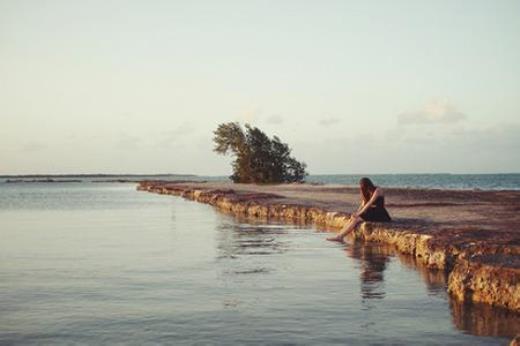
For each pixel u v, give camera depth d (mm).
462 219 21000
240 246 18141
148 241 19953
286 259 15055
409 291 10766
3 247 18203
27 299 10102
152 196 76500
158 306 9484
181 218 32625
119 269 13438
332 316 8812
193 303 9695
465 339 7641
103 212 39750
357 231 20125
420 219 21172
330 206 31656
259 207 34594
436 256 13430
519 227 17297
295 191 57969
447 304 9672
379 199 20031
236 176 96812
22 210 43000
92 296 10328
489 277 9828
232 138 94500
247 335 7770
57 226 27234
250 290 10812
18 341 7582
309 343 7418
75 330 8070
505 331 8023
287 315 8859
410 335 7812
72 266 13953
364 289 10914
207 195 56500
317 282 11656
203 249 17391
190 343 7414
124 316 8820
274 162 94250
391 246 17609
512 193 46812
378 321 8523
